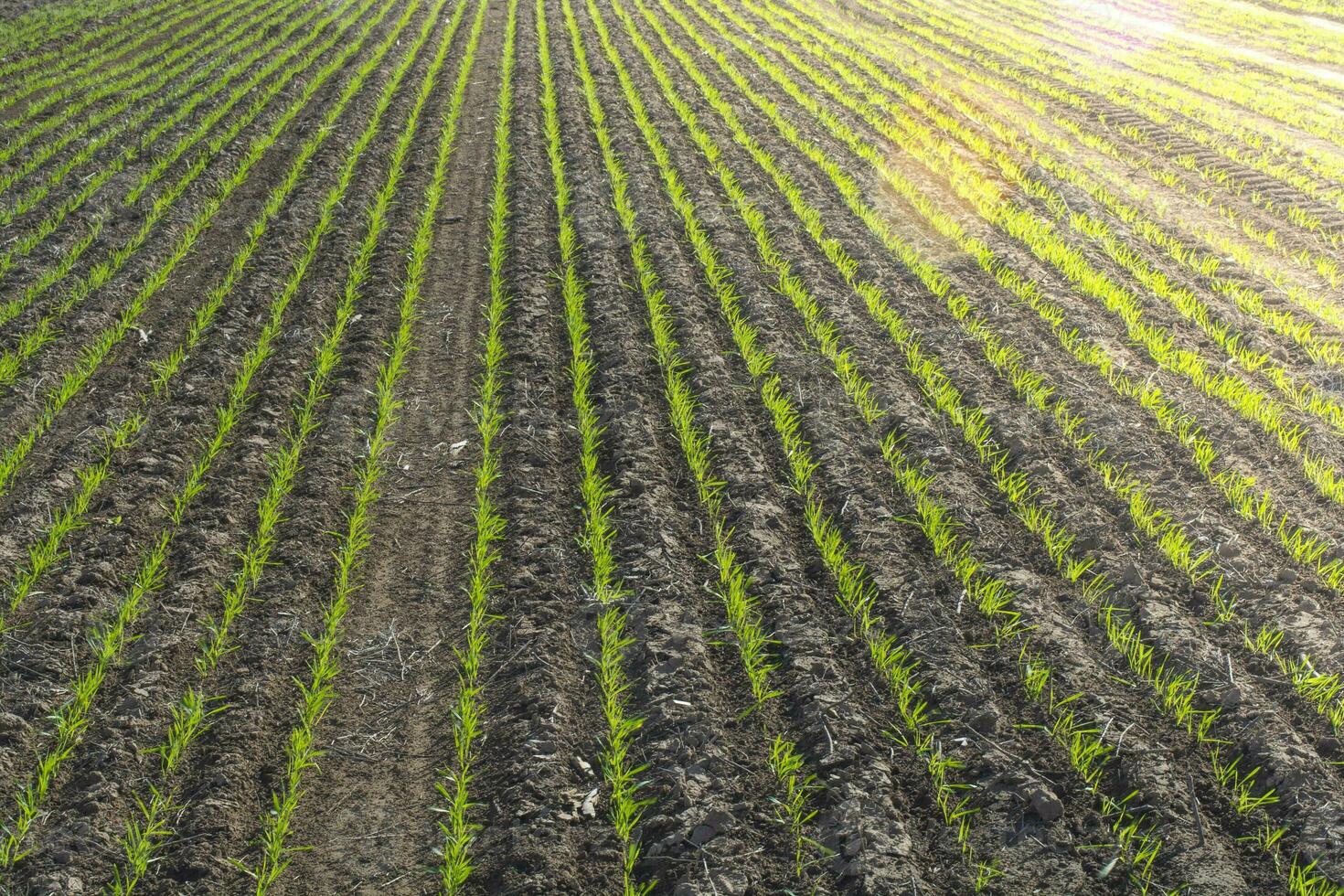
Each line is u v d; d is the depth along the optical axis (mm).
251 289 9688
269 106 15547
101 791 4742
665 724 5164
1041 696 5320
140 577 6039
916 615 5836
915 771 4914
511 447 7465
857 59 20109
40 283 9594
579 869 4492
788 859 4504
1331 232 11617
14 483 6879
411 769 5012
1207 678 5344
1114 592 6008
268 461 7191
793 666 5508
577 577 6203
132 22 22250
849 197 12211
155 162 12984
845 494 6895
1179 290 10031
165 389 8055
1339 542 6348
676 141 14250
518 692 5355
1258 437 7551
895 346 8891
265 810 4777
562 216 11695
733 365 8617
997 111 16312
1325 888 4258
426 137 14469
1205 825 4613
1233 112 16844
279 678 5461
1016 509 6793
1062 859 4484
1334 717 5078
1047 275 10219
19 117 15117
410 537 6602
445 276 10320
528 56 19703
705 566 6277
